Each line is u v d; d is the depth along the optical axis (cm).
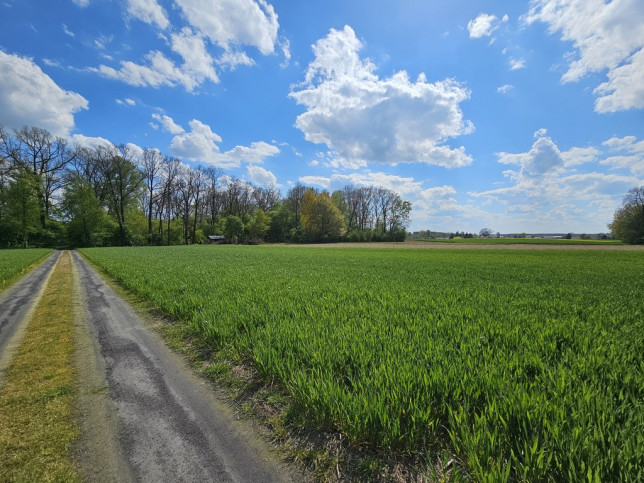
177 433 273
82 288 1087
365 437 251
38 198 5025
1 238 4506
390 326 514
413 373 315
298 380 316
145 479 216
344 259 2447
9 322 664
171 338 549
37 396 339
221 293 822
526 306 684
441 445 238
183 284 974
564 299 776
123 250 3934
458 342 434
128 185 5959
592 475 193
